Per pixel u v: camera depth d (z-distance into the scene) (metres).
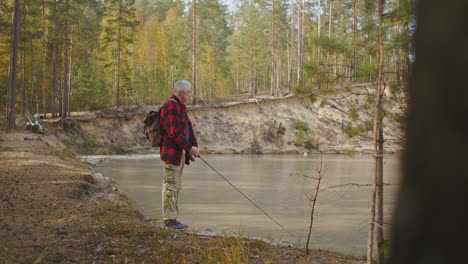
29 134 22.94
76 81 51.53
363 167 20.67
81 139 33.91
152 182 12.99
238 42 57.38
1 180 7.49
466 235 0.94
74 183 7.71
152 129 5.49
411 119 1.04
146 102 57.22
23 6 36.88
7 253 3.40
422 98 1.00
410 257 1.04
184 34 65.25
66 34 40.28
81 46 47.72
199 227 6.38
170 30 67.56
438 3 0.95
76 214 5.31
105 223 4.85
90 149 33.19
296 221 7.04
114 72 59.62
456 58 0.92
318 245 5.38
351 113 3.79
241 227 6.44
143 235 4.60
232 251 3.91
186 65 57.53
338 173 17.36
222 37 82.12
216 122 41.66
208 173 17.02
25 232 4.17
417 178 1.02
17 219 4.70
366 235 5.96
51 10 41.38
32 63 43.22
